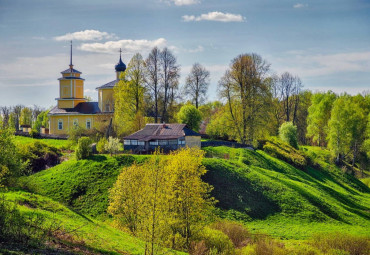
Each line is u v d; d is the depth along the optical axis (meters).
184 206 37.03
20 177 38.31
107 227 34.59
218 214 47.50
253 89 79.75
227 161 58.72
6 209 26.56
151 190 29.64
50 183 49.88
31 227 26.41
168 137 65.44
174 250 32.88
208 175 53.62
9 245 22.75
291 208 51.06
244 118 79.62
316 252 37.34
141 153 62.91
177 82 85.19
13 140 36.62
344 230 46.88
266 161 69.56
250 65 80.81
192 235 36.44
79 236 28.64
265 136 84.44
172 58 84.62
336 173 82.25
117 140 57.44
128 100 78.19
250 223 47.25
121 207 38.69
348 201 62.78
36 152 58.50
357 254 39.78
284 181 58.38
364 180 86.31
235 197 51.03
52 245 24.59
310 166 80.75
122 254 27.44
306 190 56.81
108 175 51.47
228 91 81.94
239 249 37.03
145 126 69.50
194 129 83.94
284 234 44.69
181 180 37.88
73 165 53.97
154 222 27.88
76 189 48.78
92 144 60.72
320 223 48.94
